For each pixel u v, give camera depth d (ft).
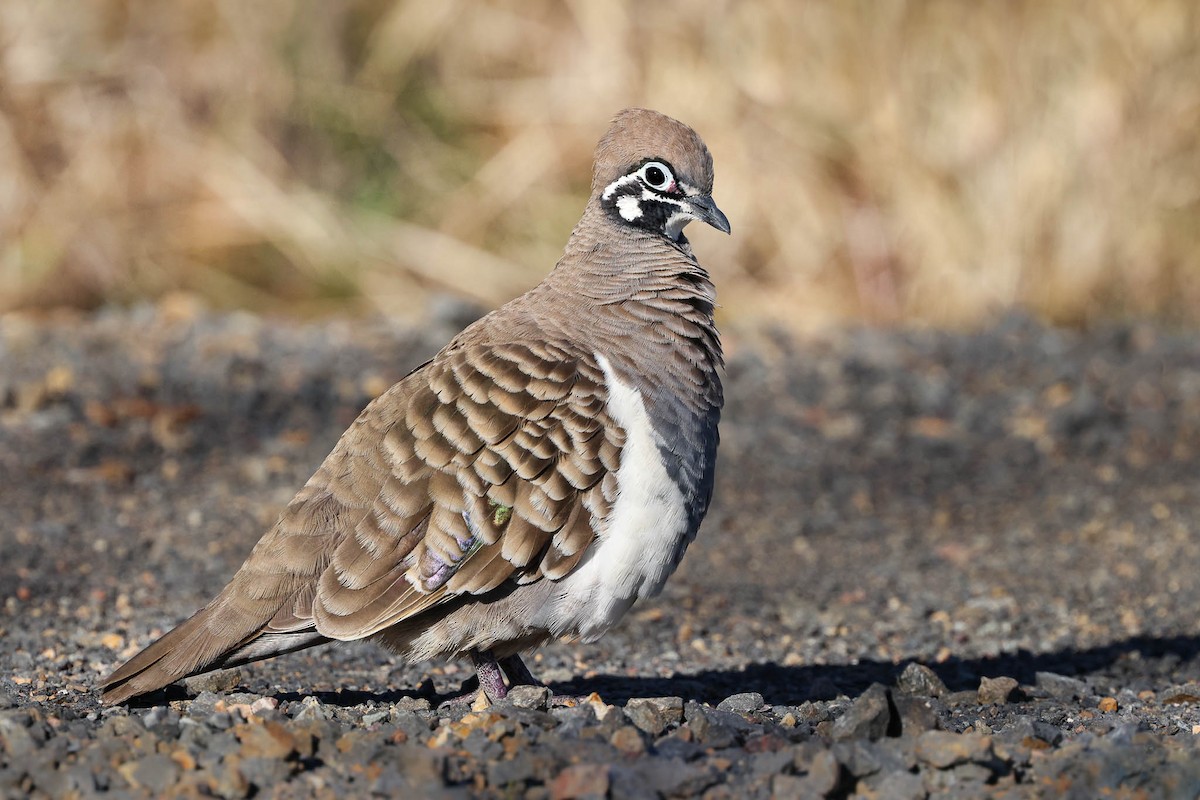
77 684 27.40
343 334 56.95
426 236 67.92
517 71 71.92
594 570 24.89
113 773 20.97
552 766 20.85
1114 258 62.95
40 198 65.51
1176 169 63.62
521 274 67.31
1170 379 53.62
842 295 64.90
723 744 22.15
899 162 63.57
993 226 63.00
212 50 68.74
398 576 24.20
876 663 31.86
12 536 37.11
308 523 24.68
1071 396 51.83
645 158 28.19
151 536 38.04
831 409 50.93
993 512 43.01
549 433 24.72
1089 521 42.11
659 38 66.74
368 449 25.02
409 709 24.66
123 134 67.00
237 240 66.95
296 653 30.71
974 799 20.72
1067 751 22.18
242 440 45.75
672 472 25.40
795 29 64.28
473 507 24.27
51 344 53.98
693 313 26.86
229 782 20.53
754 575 38.24
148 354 53.16
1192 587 37.04
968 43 62.59
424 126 70.95
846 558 39.58
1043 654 32.71
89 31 67.36
